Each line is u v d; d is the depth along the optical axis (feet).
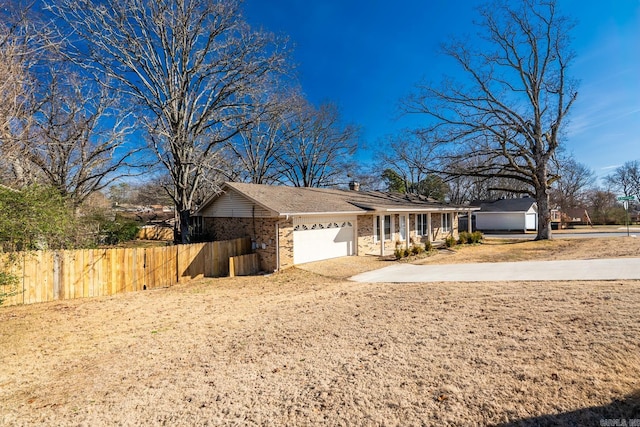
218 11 57.21
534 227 121.49
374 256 55.72
